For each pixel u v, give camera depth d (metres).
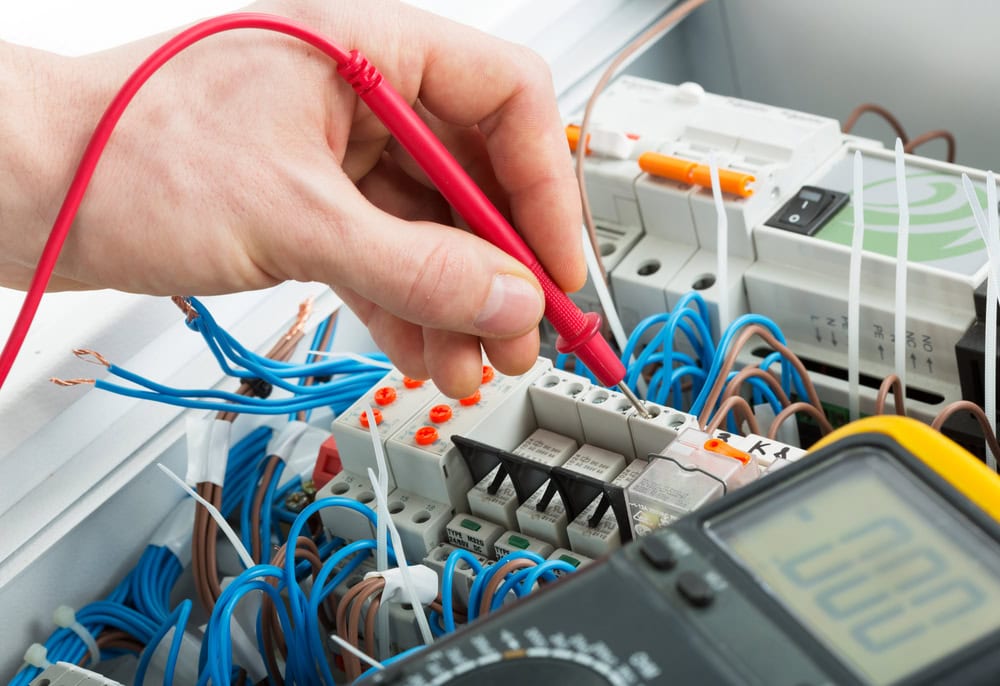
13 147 0.63
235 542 0.77
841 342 0.93
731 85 1.30
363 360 0.93
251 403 0.86
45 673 0.79
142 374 0.91
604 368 0.76
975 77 1.11
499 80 0.72
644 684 0.43
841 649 0.44
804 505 0.49
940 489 0.49
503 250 0.71
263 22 0.62
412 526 0.80
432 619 0.78
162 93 0.64
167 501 0.94
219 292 0.67
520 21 1.11
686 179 0.96
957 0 1.07
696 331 0.95
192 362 0.94
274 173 0.63
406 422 0.83
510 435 0.84
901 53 1.14
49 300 0.89
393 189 0.84
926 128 1.18
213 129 0.63
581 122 1.06
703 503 0.69
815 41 1.19
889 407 0.89
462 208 0.70
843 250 0.89
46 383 0.83
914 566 0.47
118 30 1.06
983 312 0.83
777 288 0.93
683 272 0.98
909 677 0.43
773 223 0.94
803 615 0.45
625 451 0.81
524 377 0.85
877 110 1.14
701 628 0.44
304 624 0.76
